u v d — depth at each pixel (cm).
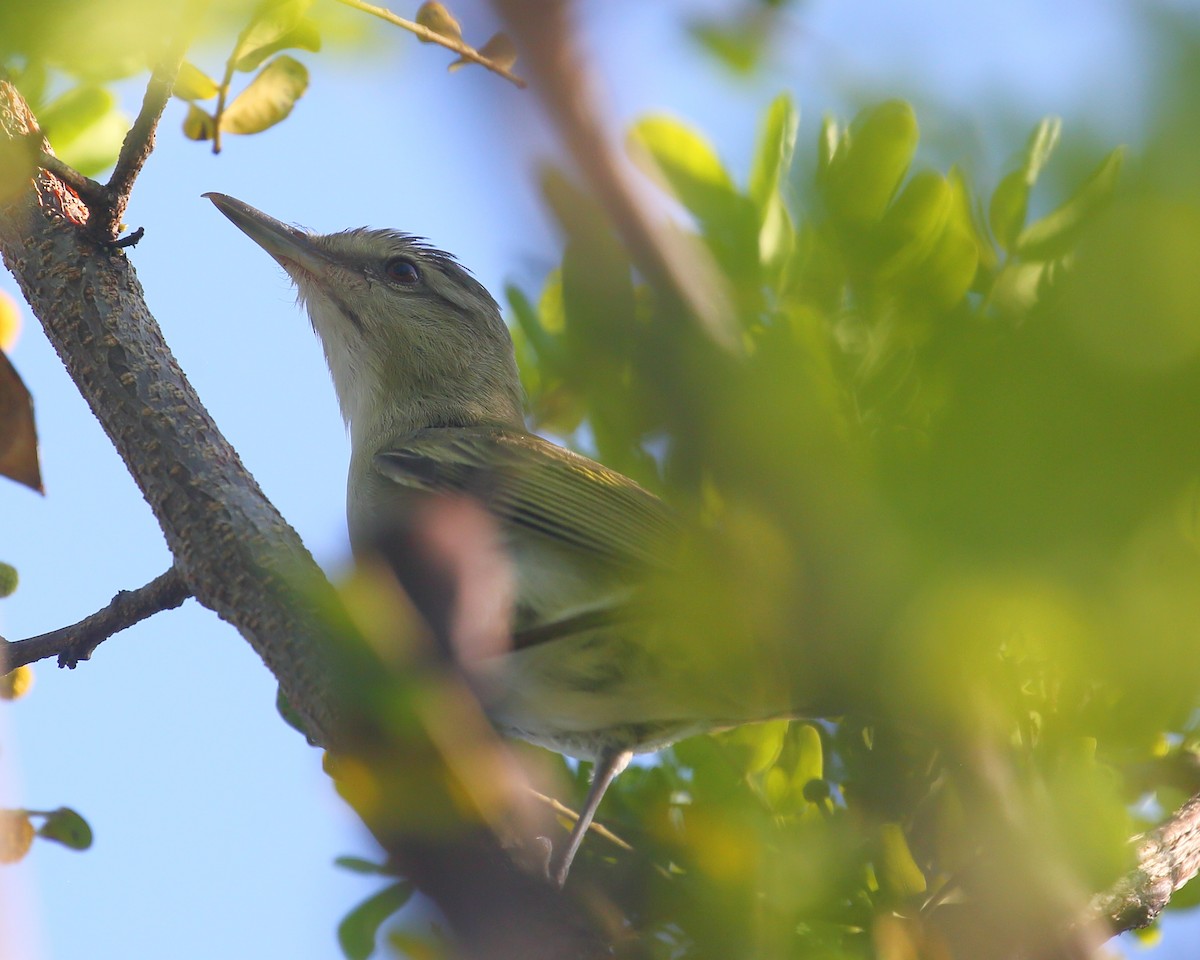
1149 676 50
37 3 59
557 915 126
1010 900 107
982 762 100
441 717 108
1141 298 46
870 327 88
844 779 154
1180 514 47
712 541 77
